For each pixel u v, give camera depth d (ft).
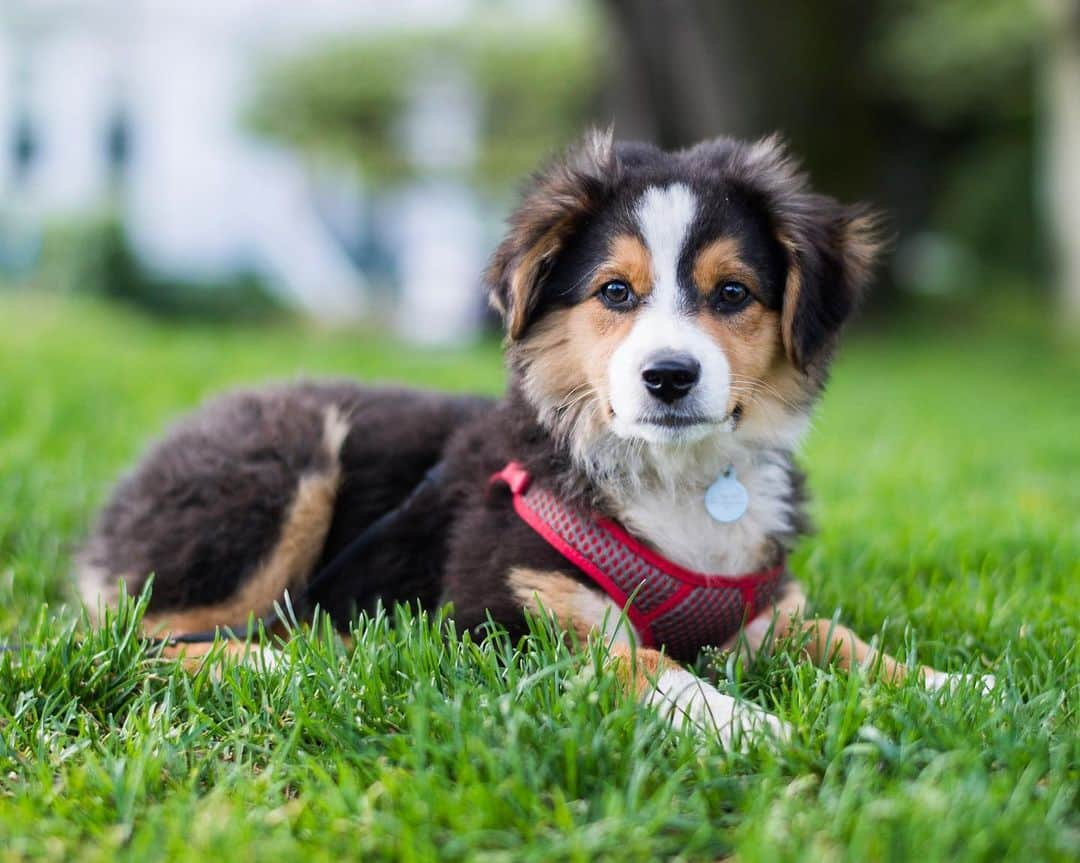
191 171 19.98
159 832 2.67
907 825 2.58
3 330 8.62
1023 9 16.44
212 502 3.48
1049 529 4.28
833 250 3.39
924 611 3.55
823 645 3.30
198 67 19.79
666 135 12.32
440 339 14.87
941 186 21.08
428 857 2.57
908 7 16.29
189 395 6.14
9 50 19.08
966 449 5.85
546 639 3.06
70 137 19.44
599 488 3.28
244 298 16.40
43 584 3.72
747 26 11.70
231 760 2.93
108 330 9.75
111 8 19.21
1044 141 18.86
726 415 3.26
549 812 2.68
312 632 3.17
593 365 3.30
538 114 21.70
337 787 2.76
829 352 3.42
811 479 4.97
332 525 3.54
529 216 3.36
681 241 3.28
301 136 20.35
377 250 21.61
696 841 2.61
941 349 12.17
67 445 4.97
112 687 3.10
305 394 3.68
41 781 2.81
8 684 3.08
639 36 12.01
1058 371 10.64
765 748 2.81
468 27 21.17
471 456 3.43
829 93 12.07
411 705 2.89
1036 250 20.45
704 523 3.33
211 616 3.46
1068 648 3.32
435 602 3.40
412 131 21.48
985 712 2.92
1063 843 2.57
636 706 2.88
